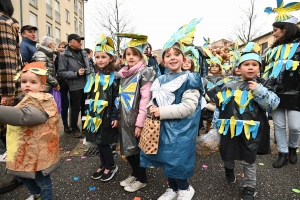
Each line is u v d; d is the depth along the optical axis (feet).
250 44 6.79
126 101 6.82
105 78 7.49
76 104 12.31
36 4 50.16
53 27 58.08
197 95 5.91
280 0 8.84
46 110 5.51
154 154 5.96
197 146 10.92
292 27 8.40
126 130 6.79
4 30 6.57
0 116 4.79
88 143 8.05
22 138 5.37
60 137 12.61
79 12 77.97
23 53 11.04
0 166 8.70
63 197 6.76
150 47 11.75
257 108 6.51
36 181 5.87
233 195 6.82
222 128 6.74
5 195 6.85
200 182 7.59
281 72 8.57
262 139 6.65
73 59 12.32
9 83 6.71
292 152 9.09
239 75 7.64
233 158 6.68
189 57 8.29
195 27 6.32
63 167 8.78
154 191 7.09
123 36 7.16
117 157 9.75
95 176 7.83
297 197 6.67
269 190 7.06
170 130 5.78
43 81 5.95
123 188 7.25
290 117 8.64
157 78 6.52
